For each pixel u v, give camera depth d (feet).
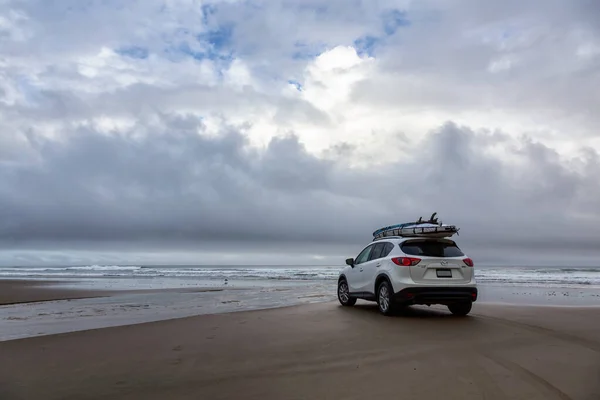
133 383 14.65
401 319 28.84
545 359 17.60
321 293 54.39
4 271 177.99
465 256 30.99
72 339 22.17
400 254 30.50
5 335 24.73
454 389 13.82
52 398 13.20
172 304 41.88
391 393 13.48
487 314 31.40
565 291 60.64
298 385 14.33
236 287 67.92
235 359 17.85
